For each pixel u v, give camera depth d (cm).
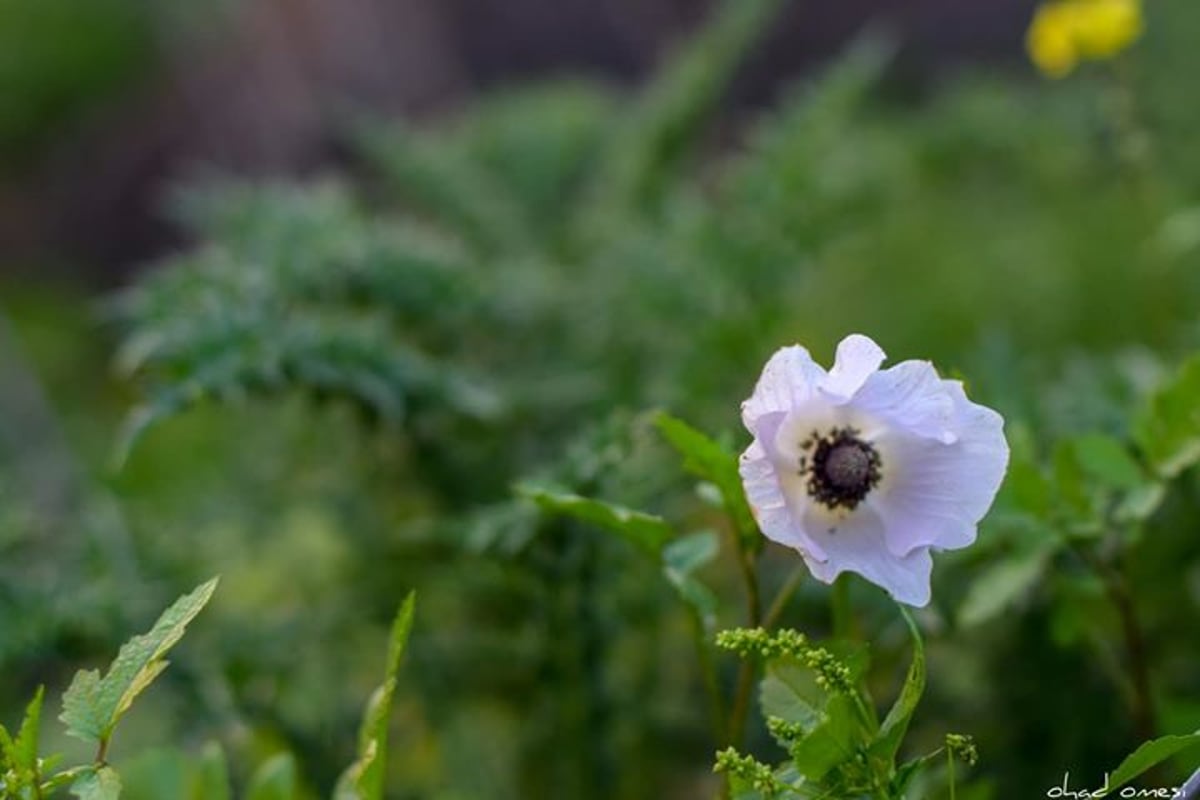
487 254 128
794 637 58
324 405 85
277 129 231
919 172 142
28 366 160
